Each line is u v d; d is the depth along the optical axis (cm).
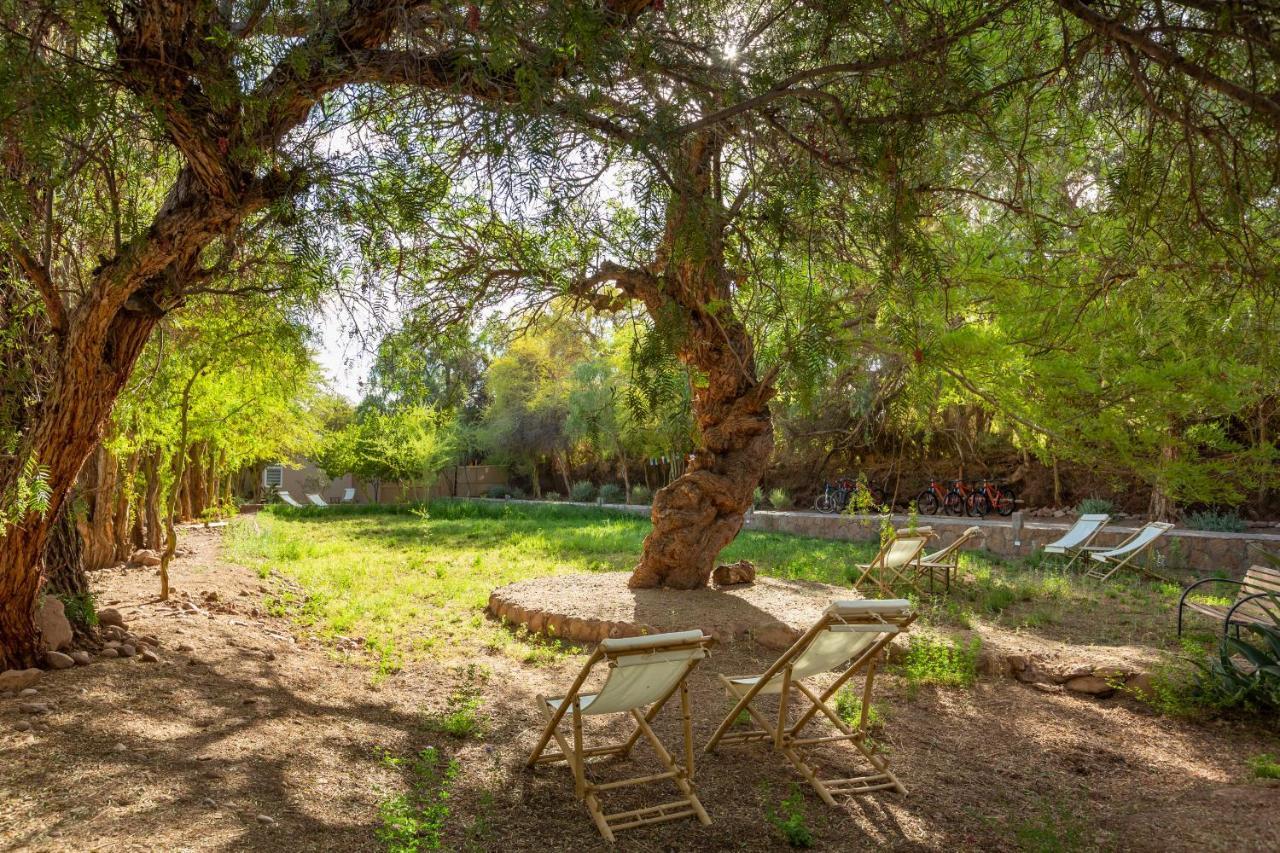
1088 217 503
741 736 490
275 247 451
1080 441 766
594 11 299
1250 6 250
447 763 463
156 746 421
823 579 1074
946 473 2575
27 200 384
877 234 364
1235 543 1266
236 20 382
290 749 446
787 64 355
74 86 303
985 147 406
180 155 460
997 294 666
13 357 549
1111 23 285
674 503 902
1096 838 387
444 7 336
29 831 319
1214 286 360
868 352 647
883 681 645
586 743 502
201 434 1010
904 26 324
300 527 2088
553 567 1255
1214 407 697
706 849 370
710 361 859
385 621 845
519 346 3397
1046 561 1328
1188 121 305
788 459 2692
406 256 470
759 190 374
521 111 306
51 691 483
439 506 2822
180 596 834
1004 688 644
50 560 610
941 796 439
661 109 335
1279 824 385
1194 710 577
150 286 487
